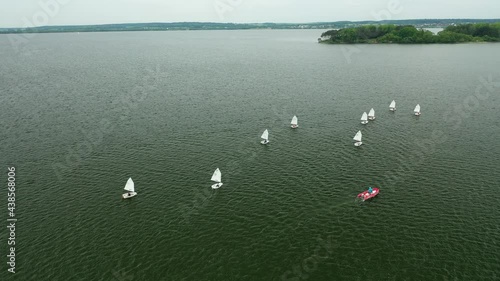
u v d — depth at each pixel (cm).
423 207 6384
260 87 15725
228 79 17650
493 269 4975
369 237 5647
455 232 5719
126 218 6131
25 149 8762
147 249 5406
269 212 6303
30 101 13000
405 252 5316
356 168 7831
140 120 11000
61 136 9625
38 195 6769
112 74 18750
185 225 5959
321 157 8394
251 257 5247
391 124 10644
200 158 8362
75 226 5909
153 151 8731
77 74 18588
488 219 6016
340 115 11519
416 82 16425
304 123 10769
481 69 19425
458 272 4934
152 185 7169
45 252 5322
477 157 8306
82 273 4941
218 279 4844
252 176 7525
